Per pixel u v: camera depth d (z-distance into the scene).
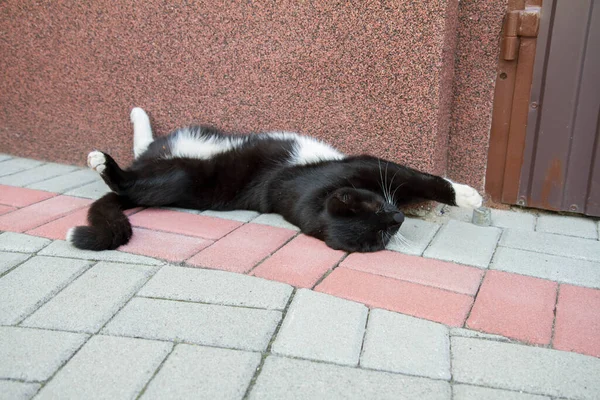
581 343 0.99
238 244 1.23
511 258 1.20
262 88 1.43
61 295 1.06
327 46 1.34
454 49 1.34
